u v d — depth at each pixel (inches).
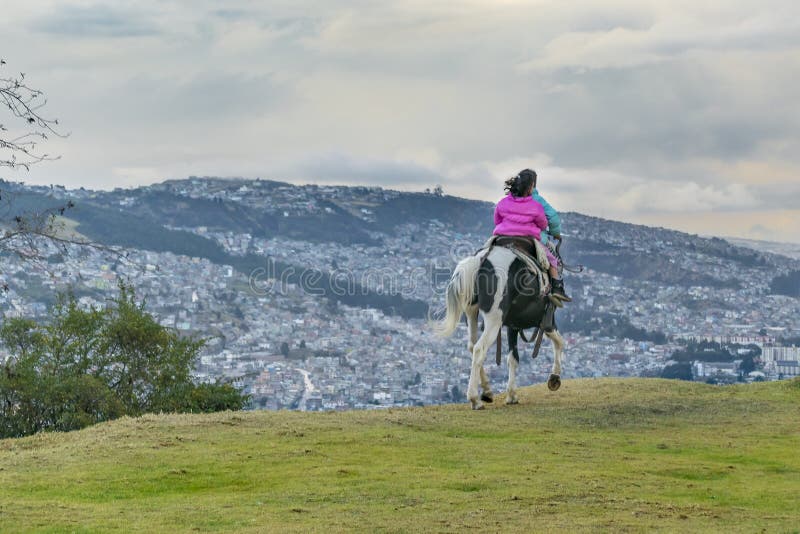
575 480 470.0
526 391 740.7
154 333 1031.6
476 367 650.2
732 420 634.2
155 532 382.3
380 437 556.1
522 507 422.9
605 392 727.7
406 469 486.9
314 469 484.4
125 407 955.3
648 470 498.0
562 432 590.6
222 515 407.5
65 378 941.2
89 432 573.3
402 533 383.9
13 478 471.2
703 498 448.8
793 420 634.8
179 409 1004.6
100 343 1017.5
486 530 387.9
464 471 485.7
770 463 522.6
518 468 492.7
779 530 393.1
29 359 928.3
